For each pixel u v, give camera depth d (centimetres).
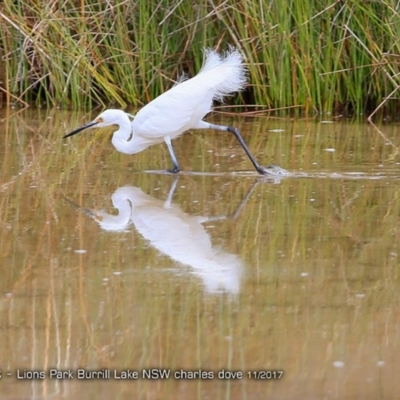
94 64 1916
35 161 1406
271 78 1855
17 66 1977
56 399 644
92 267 888
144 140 1336
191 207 1117
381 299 803
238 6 1805
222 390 649
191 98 1291
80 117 1836
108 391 654
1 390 657
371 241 971
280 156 1428
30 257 920
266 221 1051
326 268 885
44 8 1861
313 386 647
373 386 646
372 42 1783
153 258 916
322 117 1852
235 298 803
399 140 1560
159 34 1909
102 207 1119
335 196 1165
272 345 711
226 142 1579
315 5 1803
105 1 1859
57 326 749
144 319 760
